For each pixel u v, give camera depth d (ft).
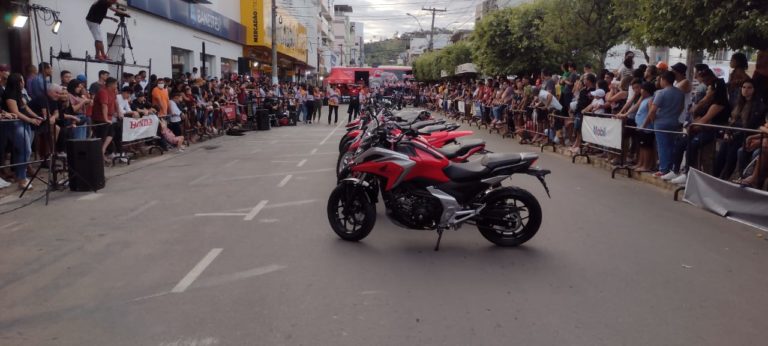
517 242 20.26
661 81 32.12
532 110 54.90
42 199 28.22
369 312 14.40
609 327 13.61
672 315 14.35
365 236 20.70
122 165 40.19
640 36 36.24
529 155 20.30
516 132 59.00
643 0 32.71
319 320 13.91
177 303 14.98
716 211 25.43
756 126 27.02
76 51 48.16
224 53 96.94
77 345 12.64
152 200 28.09
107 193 29.86
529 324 13.74
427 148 20.39
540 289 16.10
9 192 29.63
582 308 14.75
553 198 29.01
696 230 22.71
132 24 59.67
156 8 64.23
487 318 14.07
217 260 18.56
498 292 15.84
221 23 91.61
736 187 24.30
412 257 19.04
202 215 24.86
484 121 74.18
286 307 14.71
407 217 20.13
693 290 16.11
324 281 16.62
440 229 19.80
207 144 56.18
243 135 66.59
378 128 23.21
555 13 59.00
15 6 40.04
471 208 20.06
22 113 31.04
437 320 13.93
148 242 20.70
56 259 18.75
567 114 47.52
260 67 127.54
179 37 74.18
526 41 72.23
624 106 36.94
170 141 49.03
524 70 76.07
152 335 13.10
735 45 30.09
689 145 29.32
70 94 36.19
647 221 24.16
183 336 13.04
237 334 13.14
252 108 74.95
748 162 26.61
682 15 30.04
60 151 34.14
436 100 127.54
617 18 54.03
